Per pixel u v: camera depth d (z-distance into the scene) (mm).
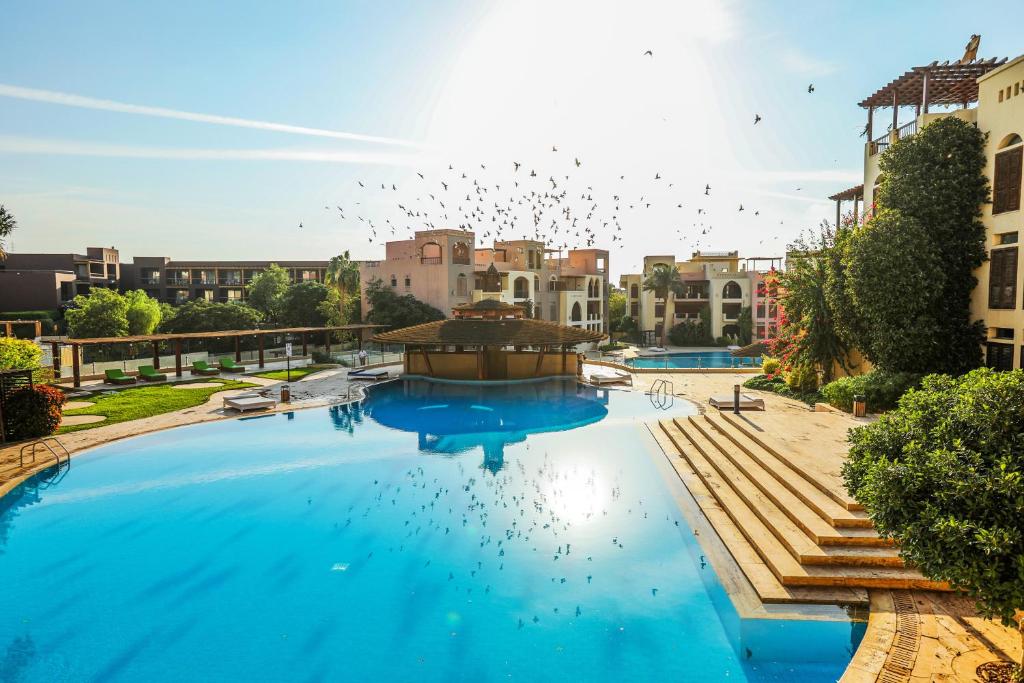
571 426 24859
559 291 69312
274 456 20344
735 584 11117
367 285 63938
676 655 9070
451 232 58094
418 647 9484
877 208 25438
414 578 11734
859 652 8602
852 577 10539
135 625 10258
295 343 66000
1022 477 7086
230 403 27688
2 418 21234
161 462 19594
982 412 7953
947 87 25641
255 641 9750
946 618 9492
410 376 39250
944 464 7535
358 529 14164
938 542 7305
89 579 11883
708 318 74750
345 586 11477
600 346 65375
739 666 8758
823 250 27812
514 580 11555
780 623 9758
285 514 15133
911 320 22156
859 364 27828
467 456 20344
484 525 14289
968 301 22188
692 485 16688
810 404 26781
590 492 16469
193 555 12891
